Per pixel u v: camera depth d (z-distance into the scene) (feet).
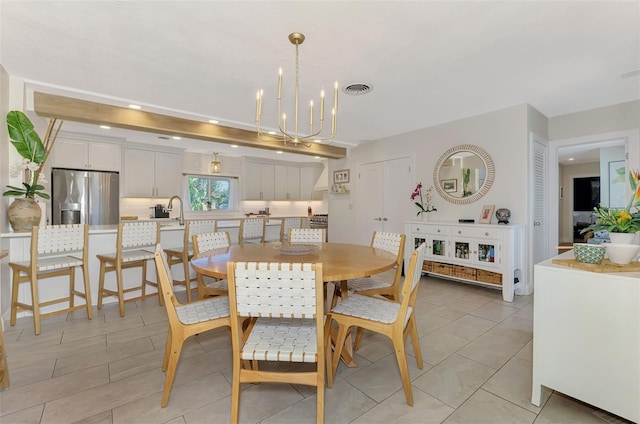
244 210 25.07
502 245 11.55
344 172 20.24
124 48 7.74
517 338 8.28
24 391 5.89
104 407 5.44
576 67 8.95
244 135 15.56
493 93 10.97
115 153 17.89
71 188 16.38
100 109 11.56
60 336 8.36
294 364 7.07
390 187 17.35
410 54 8.12
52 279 10.23
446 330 8.82
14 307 9.04
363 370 6.75
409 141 16.28
